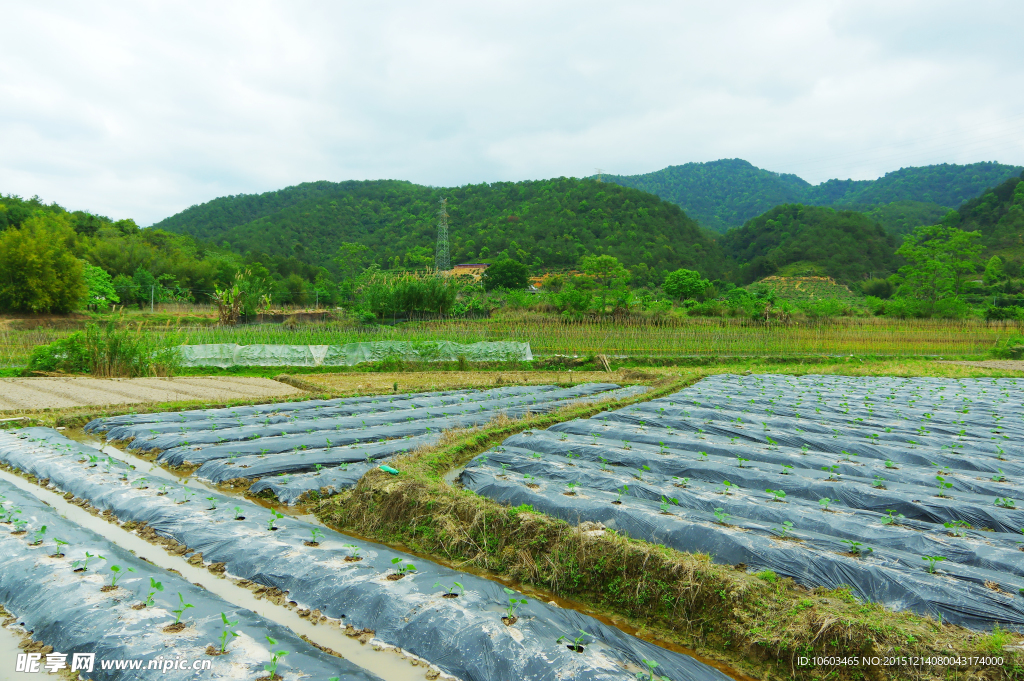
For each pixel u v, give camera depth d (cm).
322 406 1552
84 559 594
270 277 6284
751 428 1255
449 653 474
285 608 567
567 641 479
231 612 512
